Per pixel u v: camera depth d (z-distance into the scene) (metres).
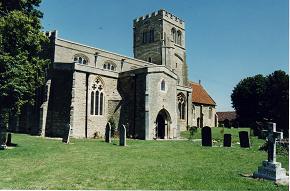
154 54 58.78
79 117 32.81
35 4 25.56
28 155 17.47
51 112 33.72
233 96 66.62
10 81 19.69
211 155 19.48
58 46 38.66
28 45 22.61
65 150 20.34
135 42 62.59
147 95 34.12
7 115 21.02
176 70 60.50
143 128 33.81
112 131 34.97
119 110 36.25
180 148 23.39
